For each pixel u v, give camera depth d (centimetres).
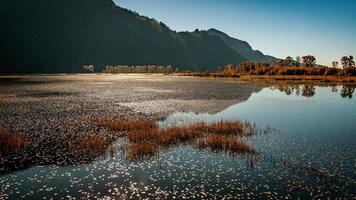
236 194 1611
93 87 8806
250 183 1762
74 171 1930
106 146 2466
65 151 2322
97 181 1773
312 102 5809
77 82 11556
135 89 8094
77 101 5328
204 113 4238
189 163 2100
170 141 2633
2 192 1616
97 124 3272
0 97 5809
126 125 3098
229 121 3488
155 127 3188
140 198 1556
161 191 1644
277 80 13450
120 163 2084
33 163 2062
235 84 10606
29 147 2406
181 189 1672
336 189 1683
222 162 2127
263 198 1565
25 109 4316
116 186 1706
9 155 2211
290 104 5450
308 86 10175
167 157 2220
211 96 6425
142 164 2072
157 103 5150
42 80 13050
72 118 3641
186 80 13362
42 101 5262
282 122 3675
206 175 1883
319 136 2948
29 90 7538
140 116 3856
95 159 2158
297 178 1841
